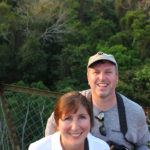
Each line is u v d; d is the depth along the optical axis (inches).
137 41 994.1
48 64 876.0
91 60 56.2
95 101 57.4
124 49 958.4
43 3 874.8
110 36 1070.4
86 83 831.7
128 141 56.7
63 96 44.1
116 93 58.6
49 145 47.0
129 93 658.2
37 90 82.9
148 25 985.5
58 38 909.8
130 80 763.4
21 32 850.8
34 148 46.8
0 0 941.8
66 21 917.8
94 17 1205.7
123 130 55.9
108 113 56.6
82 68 823.7
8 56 795.4
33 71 791.7
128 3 1218.6
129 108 56.2
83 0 1224.2
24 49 776.3
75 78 836.6
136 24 1016.2
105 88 54.7
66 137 43.9
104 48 965.2
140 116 56.4
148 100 657.6
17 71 811.4
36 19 860.6
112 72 55.2
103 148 49.0
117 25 1248.2
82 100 43.1
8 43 871.7
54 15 920.9
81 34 970.7
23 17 840.3
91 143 48.3
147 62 931.3
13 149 87.1
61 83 816.3
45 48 907.4
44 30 890.1
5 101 86.4
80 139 43.7
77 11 1132.5
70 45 880.3
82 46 892.6
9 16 812.0
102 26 1059.9
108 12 1280.8
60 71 860.0
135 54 975.6
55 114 44.8
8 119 86.5
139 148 59.7
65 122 43.1
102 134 56.7
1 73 784.9
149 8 1184.2
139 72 755.4
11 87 84.4
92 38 1040.8
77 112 42.4
